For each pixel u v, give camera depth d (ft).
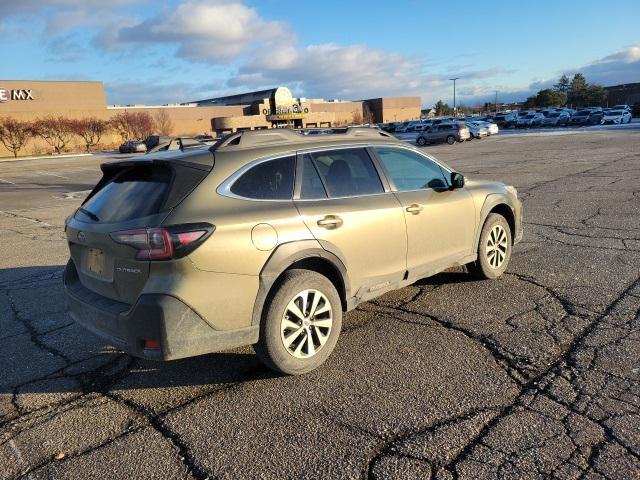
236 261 10.81
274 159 12.26
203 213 10.71
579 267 18.80
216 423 10.41
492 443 9.19
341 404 10.79
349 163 13.74
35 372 13.21
